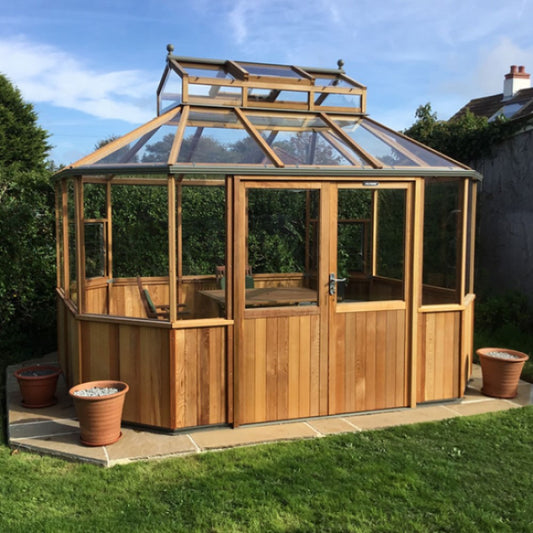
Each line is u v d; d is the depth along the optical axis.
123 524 3.40
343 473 4.09
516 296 8.57
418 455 4.43
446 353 5.68
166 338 4.78
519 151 8.71
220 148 5.15
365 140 5.84
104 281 6.56
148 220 6.88
